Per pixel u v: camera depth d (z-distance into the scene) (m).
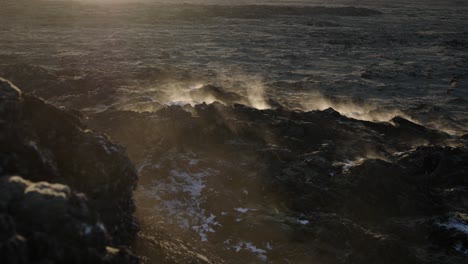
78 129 9.31
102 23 59.81
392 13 85.50
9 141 7.97
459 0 121.00
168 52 41.78
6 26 53.28
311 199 13.32
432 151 16.25
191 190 13.73
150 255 9.48
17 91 8.58
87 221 6.84
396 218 13.07
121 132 16.20
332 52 46.25
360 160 15.84
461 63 42.62
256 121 18.22
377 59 43.75
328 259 11.02
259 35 55.16
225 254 11.12
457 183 14.93
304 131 17.89
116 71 30.67
